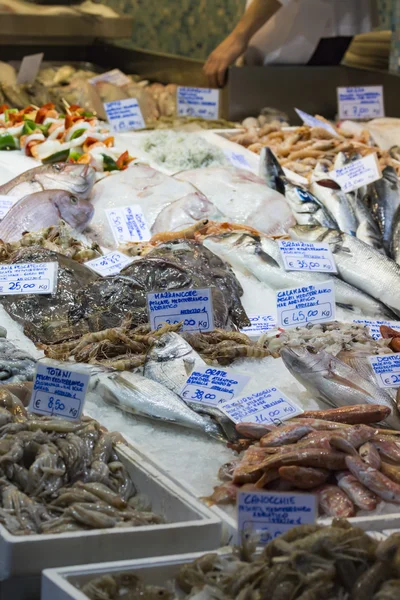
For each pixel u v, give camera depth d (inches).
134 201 200.8
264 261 172.4
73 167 199.8
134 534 87.0
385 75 314.0
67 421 105.7
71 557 85.3
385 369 128.8
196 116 308.8
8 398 110.3
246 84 309.1
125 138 264.1
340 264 173.9
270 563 78.4
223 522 92.5
